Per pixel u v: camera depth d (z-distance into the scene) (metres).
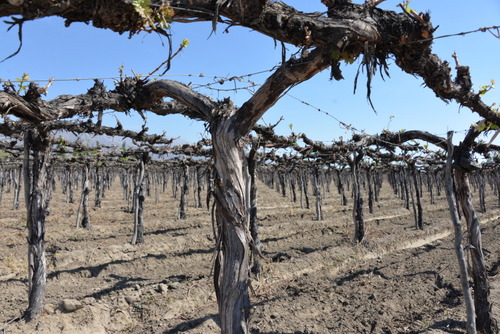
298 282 8.48
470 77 3.81
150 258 10.27
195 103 3.13
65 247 11.40
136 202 12.07
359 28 2.36
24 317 5.96
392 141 7.36
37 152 6.01
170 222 16.55
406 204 21.52
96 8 1.85
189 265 10.09
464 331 5.38
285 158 10.09
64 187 30.25
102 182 28.75
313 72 2.59
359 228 11.89
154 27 1.97
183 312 7.11
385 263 10.02
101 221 17.53
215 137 2.91
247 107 2.82
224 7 2.20
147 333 6.13
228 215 2.84
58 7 1.75
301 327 6.02
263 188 39.12
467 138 5.16
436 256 10.29
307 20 2.38
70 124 5.80
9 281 8.30
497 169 19.69
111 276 9.09
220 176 2.86
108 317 6.63
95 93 3.55
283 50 2.51
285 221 17.53
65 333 5.82
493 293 6.91
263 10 2.29
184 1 2.11
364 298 7.21
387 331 5.81
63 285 8.45
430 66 2.89
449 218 17.97
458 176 5.50
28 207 6.01
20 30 1.70
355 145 7.83
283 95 2.72
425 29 2.50
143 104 3.65
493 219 17.89
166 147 9.26
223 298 2.83
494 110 4.34
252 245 2.90
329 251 10.98
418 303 7.02
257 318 6.41
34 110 3.03
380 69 2.69
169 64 2.15
